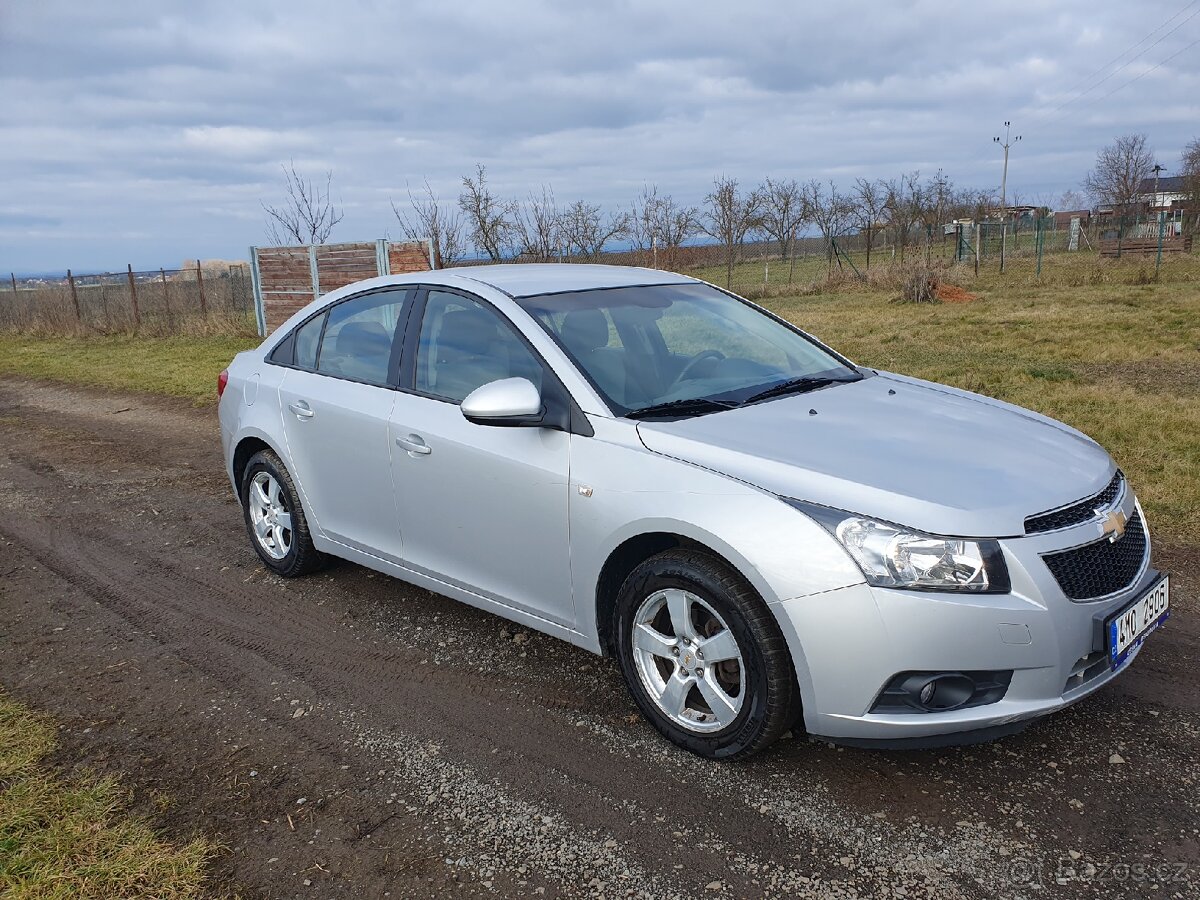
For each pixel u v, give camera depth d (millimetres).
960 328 15359
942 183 35906
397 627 4441
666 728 3252
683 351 3934
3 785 3178
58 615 4801
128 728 3580
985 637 2676
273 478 4992
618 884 2592
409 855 2752
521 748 3328
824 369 4168
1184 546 4996
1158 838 2674
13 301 25328
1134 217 38469
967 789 2953
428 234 19797
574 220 21250
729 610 2939
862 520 2756
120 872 2680
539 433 3494
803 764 3129
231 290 23531
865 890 2521
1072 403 8555
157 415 11148
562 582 3482
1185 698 3455
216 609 4777
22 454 9141
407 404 4062
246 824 2930
